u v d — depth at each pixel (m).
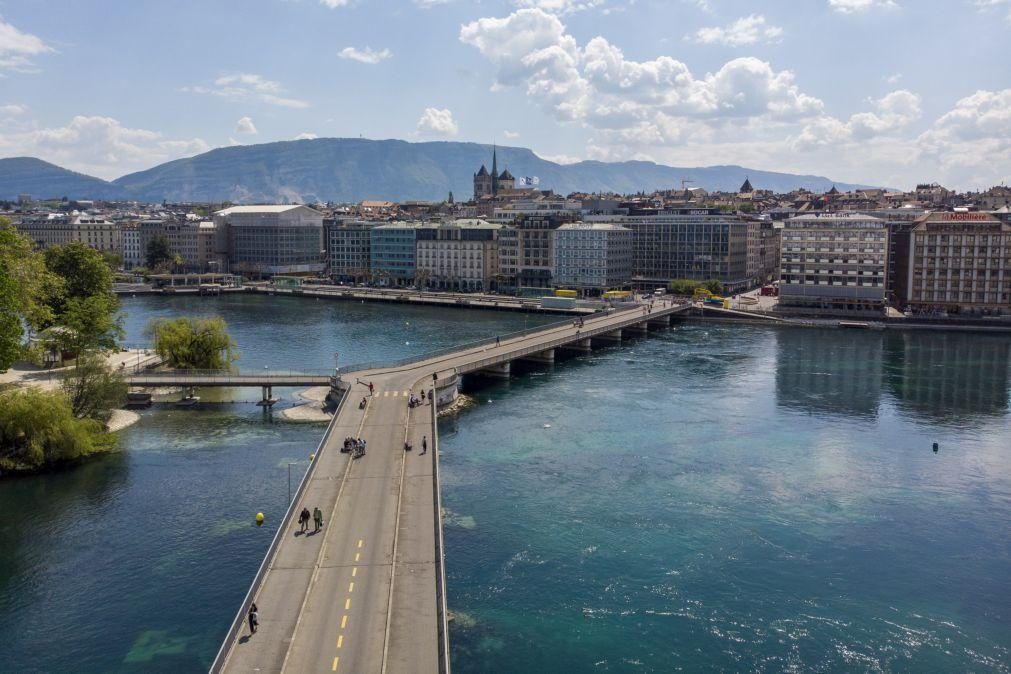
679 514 120.00
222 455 142.38
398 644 75.50
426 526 100.88
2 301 148.88
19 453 134.00
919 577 102.50
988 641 89.00
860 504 125.00
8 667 82.38
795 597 97.31
